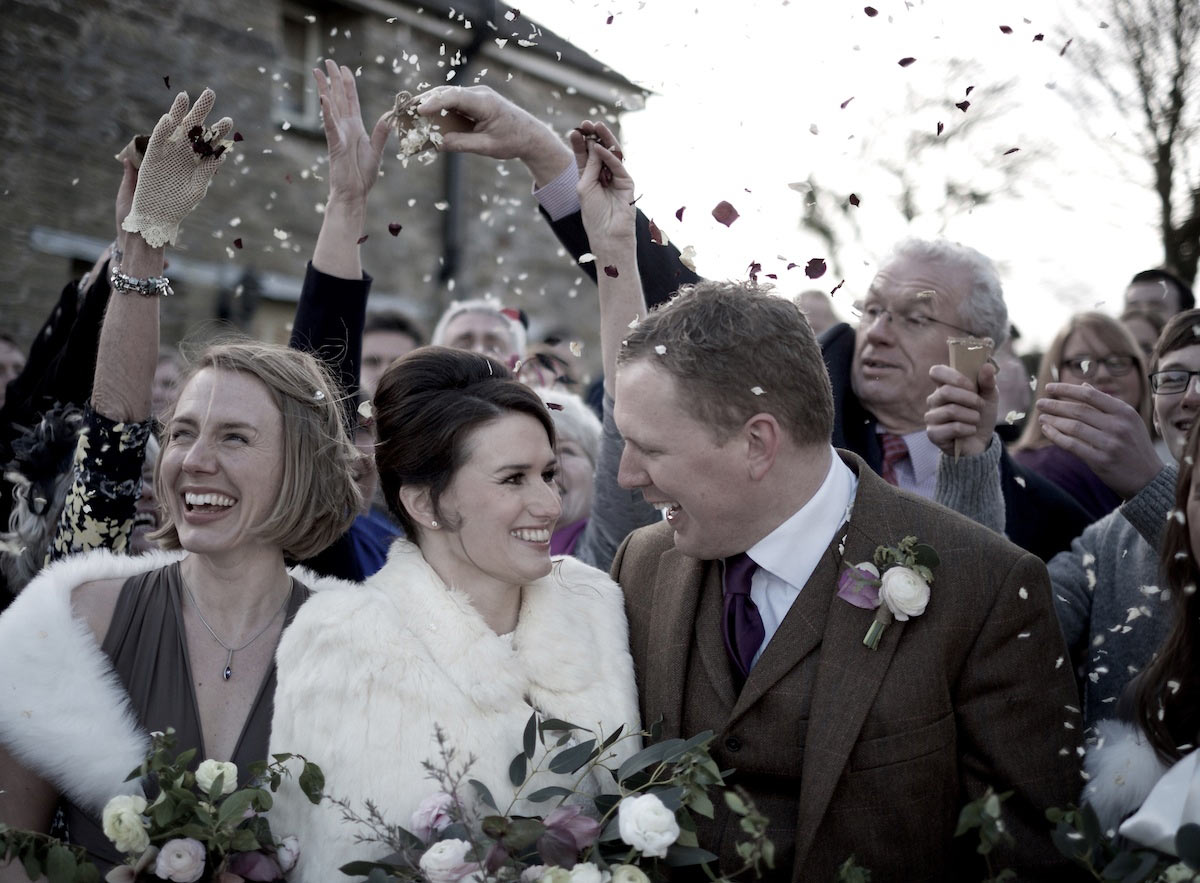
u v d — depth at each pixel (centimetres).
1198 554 207
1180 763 192
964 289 304
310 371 227
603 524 269
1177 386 266
